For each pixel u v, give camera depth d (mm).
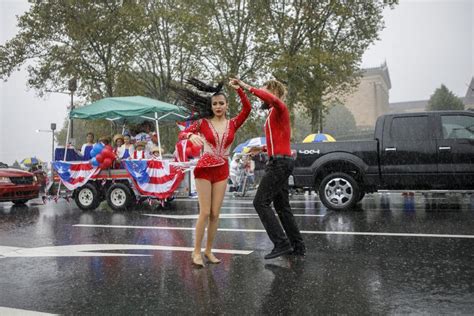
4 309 3570
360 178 9195
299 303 3562
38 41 21062
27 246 6152
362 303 3527
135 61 23234
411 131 8633
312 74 21109
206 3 22297
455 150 8297
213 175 4871
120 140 12023
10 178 11859
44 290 4078
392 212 8867
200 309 3480
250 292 3873
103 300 3760
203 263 4887
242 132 25094
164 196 10312
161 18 22141
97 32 20828
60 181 11453
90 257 5398
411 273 4352
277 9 21719
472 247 5449
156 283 4223
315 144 9195
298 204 10914
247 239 6324
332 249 5504
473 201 10984
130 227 7715
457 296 3639
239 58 22828
